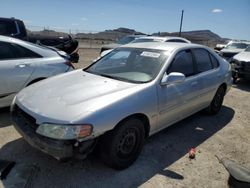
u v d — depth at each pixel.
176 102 4.01
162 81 3.70
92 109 2.92
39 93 3.39
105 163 3.23
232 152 4.05
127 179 3.16
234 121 5.40
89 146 2.88
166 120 3.95
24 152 3.60
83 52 20.47
